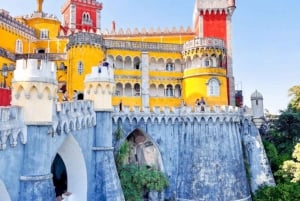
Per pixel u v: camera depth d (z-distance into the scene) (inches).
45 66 845.2
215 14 2443.4
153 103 2235.5
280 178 2043.6
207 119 1849.2
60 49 2512.3
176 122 1925.4
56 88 884.6
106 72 1353.3
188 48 2234.3
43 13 2578.7
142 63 2262.6
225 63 2351.1
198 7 2434.8
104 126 1325.0
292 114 2369.6
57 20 2603.3
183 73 2290.8
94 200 1256.2
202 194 1755.7
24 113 808.9
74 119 1068.5
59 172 1630.2
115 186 1286.9
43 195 812.0
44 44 2522.1
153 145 1898.4
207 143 1827.0
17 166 775.1
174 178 1854.1
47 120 840.9
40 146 826.2
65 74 2262.6
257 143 2050.9
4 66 2033.7
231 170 1811.0
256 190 1952.5
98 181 1268.5
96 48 2112.5
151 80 2273.6
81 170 1210.6
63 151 1181.7
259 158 2023.9
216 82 2140.7
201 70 2149.4
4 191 735.1
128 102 2196.1
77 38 2095.2
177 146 1900.8
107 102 1342.3
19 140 780.6
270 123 2564.0
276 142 2421.3
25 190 784.9
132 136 1918.1
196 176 1788.9
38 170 816.9
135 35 2536.9
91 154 1274.6
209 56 2182.6
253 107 2130.9
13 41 2253.9
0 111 698.8
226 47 2413.9
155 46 2314.2
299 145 1929.1
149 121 1878.7
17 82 816.9
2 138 691.4
